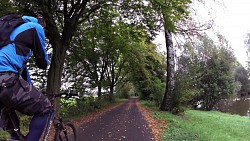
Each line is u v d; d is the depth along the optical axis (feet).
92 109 75.41
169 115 57.93
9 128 9.87
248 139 36.55
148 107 88.22
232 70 111.34
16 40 9.53
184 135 31.86
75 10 45.52
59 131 12.81
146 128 38.37
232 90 108.47
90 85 83.87
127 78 152.97
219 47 102.37
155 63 125.90
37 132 10.00
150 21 52.65
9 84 9.04
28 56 9.89
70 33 45.98
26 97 9.54
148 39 58.13
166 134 32.37
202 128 41.14
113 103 127.13
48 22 38.70
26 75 10.28
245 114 105.29
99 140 28.84
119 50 94.07
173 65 68.64
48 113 10.34
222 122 56.08
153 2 43.62
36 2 33.71
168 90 67.92
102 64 99.45
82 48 70.90
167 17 46.14
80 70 79.15
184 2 43.60
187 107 68.49
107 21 61.52
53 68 45.01
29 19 10.34
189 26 58.13
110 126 40.32
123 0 49.47
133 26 54.95
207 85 105.29
